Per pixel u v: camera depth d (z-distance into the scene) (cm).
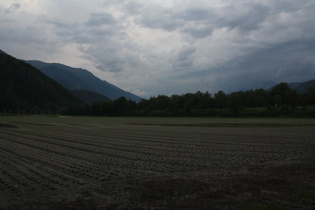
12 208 865
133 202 902
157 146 2475
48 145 2611
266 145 2423
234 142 2695
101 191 1040
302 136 3164
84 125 6481
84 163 1659
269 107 10362
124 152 2119
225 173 1325
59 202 916
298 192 959
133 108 17625
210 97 13825
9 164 1633
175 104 14450
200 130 4453
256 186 1063
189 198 931
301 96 10631
